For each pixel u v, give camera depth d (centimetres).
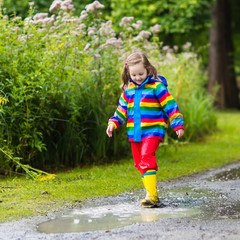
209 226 485
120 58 925
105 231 469
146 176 593
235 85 2992
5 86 786
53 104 853
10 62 820
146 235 454
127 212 555
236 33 3469
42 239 447
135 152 624
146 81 604
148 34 973
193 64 1443
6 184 721
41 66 812
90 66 921
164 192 686
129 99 615
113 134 957
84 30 934
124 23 994
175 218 522
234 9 3319
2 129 785
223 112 2641
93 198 635
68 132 879
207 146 1257
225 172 882
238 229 472
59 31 912
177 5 1953
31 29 846
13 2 1659
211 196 652
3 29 823
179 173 857
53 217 530
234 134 1541
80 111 905
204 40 2644
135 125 607
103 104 941
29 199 620
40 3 1725
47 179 761
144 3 1930
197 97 1585
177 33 2059
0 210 558
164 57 1270
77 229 481
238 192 681
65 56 850
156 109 603
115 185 725
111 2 1934
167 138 1130
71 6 872
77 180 764
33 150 827
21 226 492
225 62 2880
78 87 907
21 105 796
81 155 892
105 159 952
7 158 786
